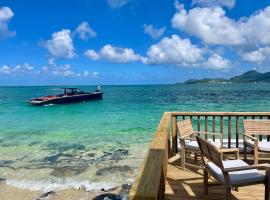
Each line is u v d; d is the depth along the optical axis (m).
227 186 3.60
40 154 11.54
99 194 7.43
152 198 1.97
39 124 21.45
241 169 3.59
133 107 36.09
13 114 30.16
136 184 2.19
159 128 4.75
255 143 5.55
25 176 8.87
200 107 33.94
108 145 12.91
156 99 51.88
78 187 7.93
